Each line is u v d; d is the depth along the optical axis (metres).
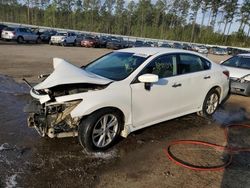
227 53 47.91
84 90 4.20
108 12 85.94
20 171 3.62
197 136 5.22
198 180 3.70
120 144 4.61
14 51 18.97
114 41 33.22
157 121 5.07
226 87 6.72
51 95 4.04
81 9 83.94
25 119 5.43
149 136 5.03
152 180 3.63
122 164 3.98
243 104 8.10
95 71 4.91
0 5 82.75
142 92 4.62
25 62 13.85
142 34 86.50
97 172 3.73
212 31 81.81
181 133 5.30
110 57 5.39
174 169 3.94
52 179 3.50
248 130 5.77
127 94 4.41
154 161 4.13
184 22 86.12
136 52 5.25
